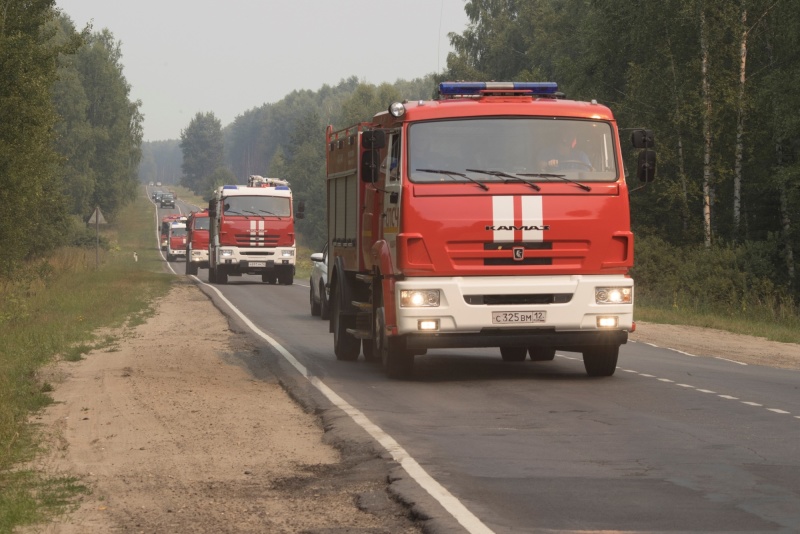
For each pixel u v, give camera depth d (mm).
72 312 32312
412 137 15172
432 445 10586
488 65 94750
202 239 66812
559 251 15172
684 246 48625
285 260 51812
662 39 49375
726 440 10852
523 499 8180
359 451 10414
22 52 32750
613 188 15359
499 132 15281
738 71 47031
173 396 14953
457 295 14930
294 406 13953
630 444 10617
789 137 44000
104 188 142500
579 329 15219
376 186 16594
